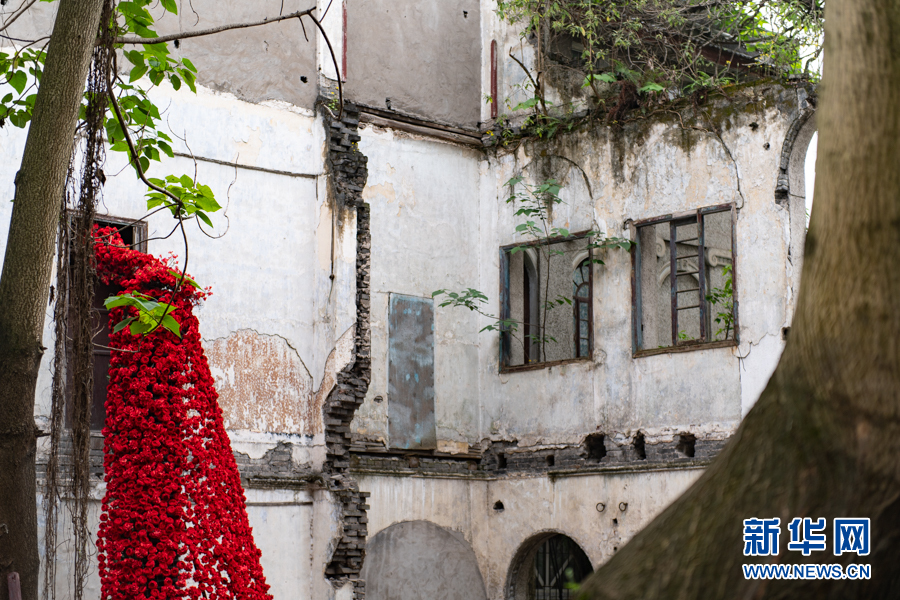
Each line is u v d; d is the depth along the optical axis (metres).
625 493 12.52
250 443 11.88
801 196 11.95
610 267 13.23
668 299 18.73
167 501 9.46
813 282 2.65
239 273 12.10
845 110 2.60
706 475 2.81
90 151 6.39
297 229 12.70
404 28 14.33
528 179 14.23
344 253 12.59
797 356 2.68
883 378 2.49
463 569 13.58
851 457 2.51
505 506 13.76
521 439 13.77
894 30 2.56
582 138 13.70
